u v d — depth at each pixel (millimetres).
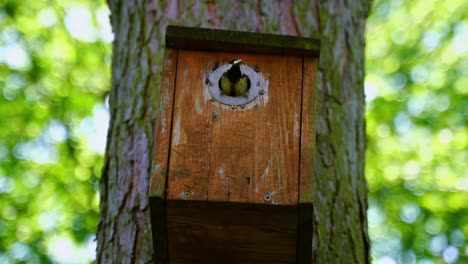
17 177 7879
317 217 3873
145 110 4164
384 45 9023
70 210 7730
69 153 8008
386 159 8398
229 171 3271
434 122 8461
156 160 3279
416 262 7652
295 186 3236
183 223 3301
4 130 8094
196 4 4422
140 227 3811
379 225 8000
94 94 8422
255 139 3354
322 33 4418
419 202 8000
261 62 3547
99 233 3914
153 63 4312
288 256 3465
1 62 8344
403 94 8703
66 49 8586
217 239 3389
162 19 4430
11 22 8531
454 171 8172
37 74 8352
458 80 8625
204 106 3430
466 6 8852
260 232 3326
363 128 4289
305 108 3430
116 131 4152
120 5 4656
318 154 4051
